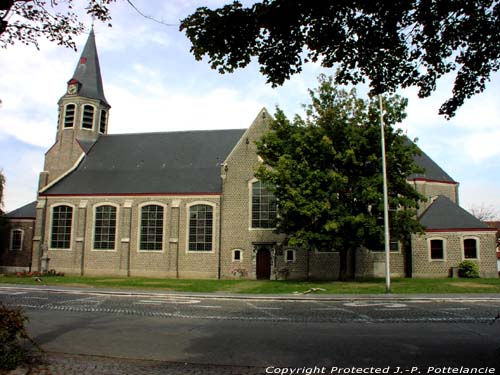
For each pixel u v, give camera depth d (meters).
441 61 8.97
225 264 35.28
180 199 37.06
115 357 8.80
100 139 44.66
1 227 44.31
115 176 40.25
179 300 20.45
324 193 26.23
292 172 27.05
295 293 22.91
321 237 26.55
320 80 28.77
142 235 37.34
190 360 8.61
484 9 8.05
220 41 7.96
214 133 42.94
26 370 7.43
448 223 33.72
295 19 7.67
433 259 33.56
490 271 32.22
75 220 38.59
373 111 27.47
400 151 26.92
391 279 31.22
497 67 8.89
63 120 43.44
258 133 36.53
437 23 8.25
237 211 35.78
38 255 38.47
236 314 15.38
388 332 11.53
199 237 36.25
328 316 14.78
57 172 42.38
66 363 8.16
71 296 21.56
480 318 14.08
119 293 22.86
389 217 27.81
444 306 17.56
